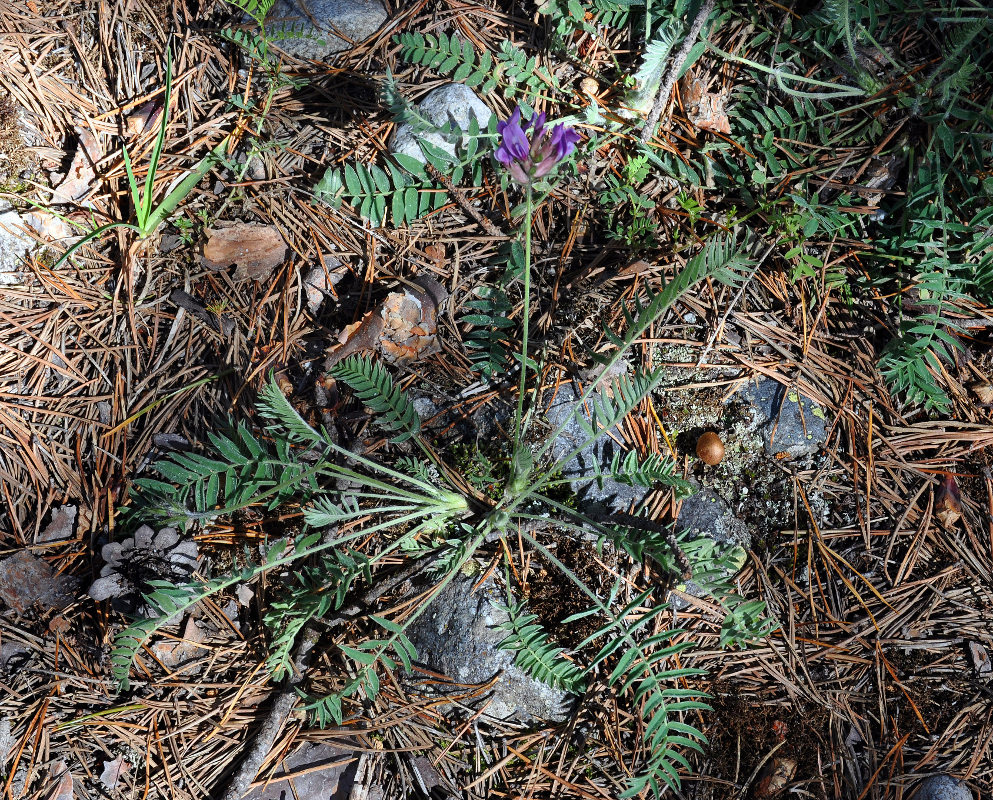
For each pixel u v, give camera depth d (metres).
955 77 0.65
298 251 0.67
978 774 0.61
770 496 0.65
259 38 0.68
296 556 0.60
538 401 0.65
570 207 0.68
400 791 0.60
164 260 0.66
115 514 0.63
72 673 0.61
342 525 0.63
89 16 0.68
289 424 0.61
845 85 0.69
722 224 0.67
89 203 0.66
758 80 0.69
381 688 0.61
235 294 0.66
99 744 0.60
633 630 0.60
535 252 0.67
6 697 0.60
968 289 0.67
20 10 0.67
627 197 0.68
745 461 0.65
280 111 0.69
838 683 0.62
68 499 0.63
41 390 0.64
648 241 0.67
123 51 0.68
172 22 0.69
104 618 0.61
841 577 0.63
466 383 0.66
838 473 0.65
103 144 0.67
